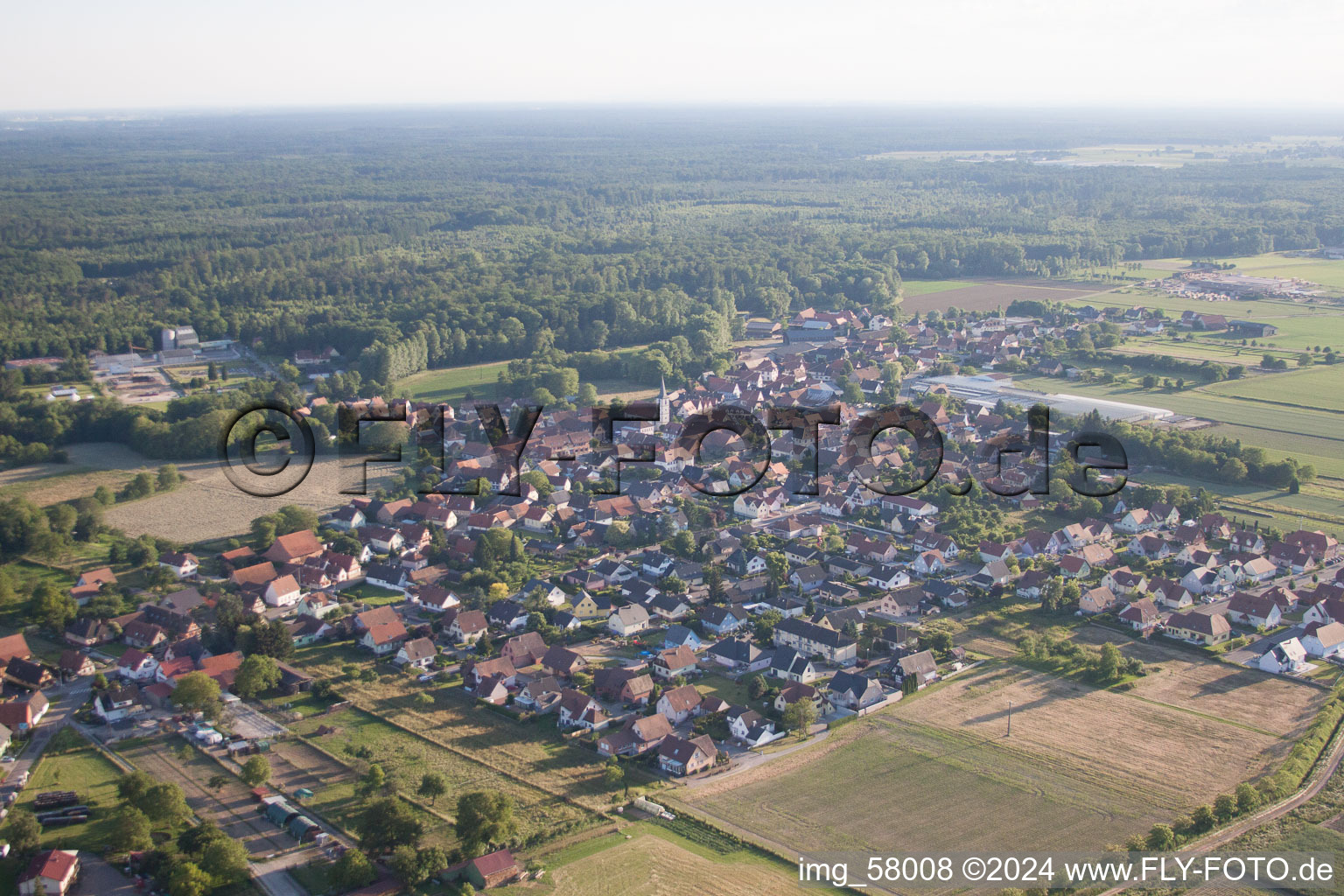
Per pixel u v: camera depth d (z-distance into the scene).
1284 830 152.50
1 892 142.75
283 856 151.25
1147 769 171.62
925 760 175.88
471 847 148.88
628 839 154.25
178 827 156.12
